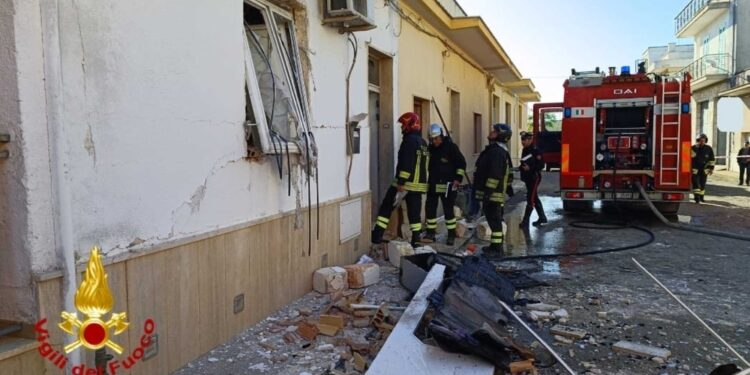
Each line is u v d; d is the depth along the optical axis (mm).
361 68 6910
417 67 9727
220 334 4047
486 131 17281
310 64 5508
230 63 4184
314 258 5590
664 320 4840
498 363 3543
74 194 2807
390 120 8406
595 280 6262
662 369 3803
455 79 12859
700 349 4164
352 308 4766
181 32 3615
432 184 8273
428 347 3729
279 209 4902
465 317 4203
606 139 10594
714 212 12109
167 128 3490
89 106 2898
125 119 3143
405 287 5621
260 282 4586
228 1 4160
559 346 4219
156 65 3389
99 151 2965
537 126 17125
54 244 2729
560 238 9141
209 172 3912
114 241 3074
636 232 9648
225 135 4109
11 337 2686
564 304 5316
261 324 4520
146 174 3311
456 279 4852
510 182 8711
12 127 2590
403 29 8859
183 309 3627
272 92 4945
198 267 3777
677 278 6340
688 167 10008
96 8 2936
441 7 9922
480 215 11023
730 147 27406
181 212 3627
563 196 10805
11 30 2535
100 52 2965
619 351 4109
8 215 2645
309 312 4773
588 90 10500
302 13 5434
